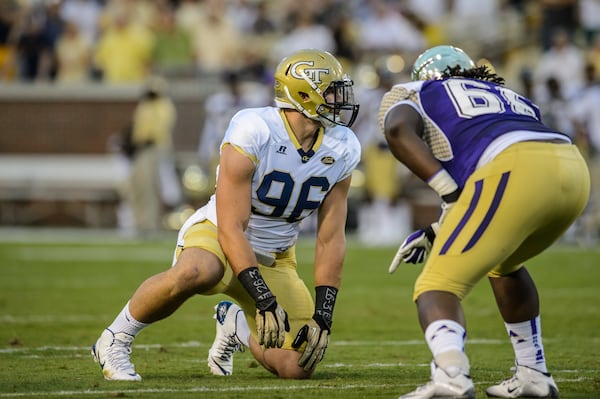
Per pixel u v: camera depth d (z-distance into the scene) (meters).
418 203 58.59
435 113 15.03
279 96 17.17
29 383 16.86
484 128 14.74
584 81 56.09
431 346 14.08
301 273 39.41
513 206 14.14
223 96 55.31
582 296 33.16
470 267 14.21
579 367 19.36
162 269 40.81
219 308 18.31
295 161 17.08
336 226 17.56
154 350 21.67
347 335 24.59
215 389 16.19
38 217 64.88
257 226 17.58
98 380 17.23
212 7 66.00
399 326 26.27
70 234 59.69
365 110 54.34
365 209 55.31
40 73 67.44
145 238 54.84
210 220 17.34
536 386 15.65
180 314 28.28
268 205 17.33
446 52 16.52
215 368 18.38
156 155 54.69
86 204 64.75
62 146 65.25
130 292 33.62
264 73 61.06
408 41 62.78
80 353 21.06
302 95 16.89
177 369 18.98
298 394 15.72
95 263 43.06
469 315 28.88
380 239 54.38
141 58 66.06
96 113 65.00
